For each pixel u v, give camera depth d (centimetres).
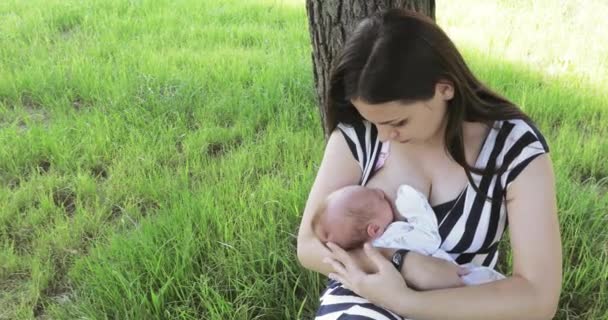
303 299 286
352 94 177
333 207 204
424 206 196
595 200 330
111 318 280
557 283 184
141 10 686
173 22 638
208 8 683
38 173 386
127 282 280
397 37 170
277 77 489
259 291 279
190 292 282
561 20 613
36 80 508
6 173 398
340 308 200
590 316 269
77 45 582
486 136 190
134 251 299
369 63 171
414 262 193
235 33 603
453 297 184
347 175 214
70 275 309
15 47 580
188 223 310
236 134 427
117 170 386
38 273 311
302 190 332
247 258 298
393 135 184
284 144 405
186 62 533
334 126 213
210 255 298
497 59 520
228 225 314
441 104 181
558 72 504
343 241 204
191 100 465
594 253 298
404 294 187
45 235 338
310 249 211
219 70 510
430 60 171
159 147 414
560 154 378
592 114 442
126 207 353
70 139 426
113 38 593
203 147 409
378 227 200
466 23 630
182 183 370
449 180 197
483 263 204
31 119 467
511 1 690
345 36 282
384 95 171
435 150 197
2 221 351
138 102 464
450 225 197
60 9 678
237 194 342
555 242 185
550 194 186
